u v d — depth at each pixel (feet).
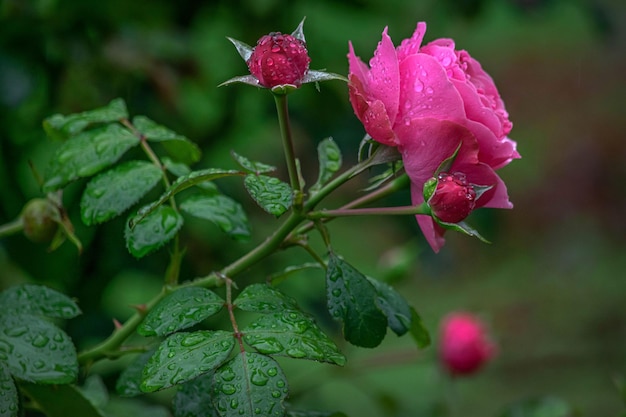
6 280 4.13
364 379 5.45
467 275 9.28
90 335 3.92
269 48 2.84
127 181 3.05
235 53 4.62
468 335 4.20
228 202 3.13
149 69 4.16
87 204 3.03
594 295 9.05
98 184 3.05
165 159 3.11
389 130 2.85
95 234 3.82
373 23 5.12
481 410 6.83
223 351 2.77
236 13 4.58
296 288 4.65
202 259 4.20
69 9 3.88
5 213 3.86
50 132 3.20
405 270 3.74
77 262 3.79
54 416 3.02
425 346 3.14
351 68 2.95
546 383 7.16
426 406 4.52
